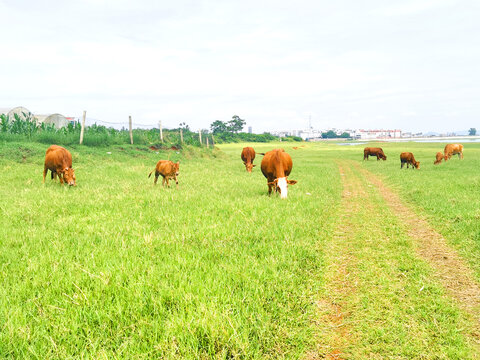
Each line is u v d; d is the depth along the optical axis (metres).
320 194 11.04
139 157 20.50
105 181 12.12
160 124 26.22
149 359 2.63
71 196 8.79
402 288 4.21
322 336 3.23
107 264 4.17
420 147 58.44
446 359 2.89
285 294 3.78
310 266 4.76
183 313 3.12
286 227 6.29
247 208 7.87
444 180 13.56
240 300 3.47
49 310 3.20
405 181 14.22
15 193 9.06
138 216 6.98
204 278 3.98
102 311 3.15
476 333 3.28
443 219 7.52
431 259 5.29
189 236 5.61
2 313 3.07
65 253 4.63
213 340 2.81
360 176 18.00
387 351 3.03
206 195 9.64
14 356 2.63
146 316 3.13
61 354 2.62
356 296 4.02
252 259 4.67
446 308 3.68
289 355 2.88
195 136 42.19
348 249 5.72
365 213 8.63
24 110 31.41
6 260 4.41
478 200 8.99
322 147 72.06
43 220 6.41
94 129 23.69
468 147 55.41
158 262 4.48
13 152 15.66
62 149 11.04
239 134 118.00
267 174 10.71
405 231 6.90
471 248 5.59
